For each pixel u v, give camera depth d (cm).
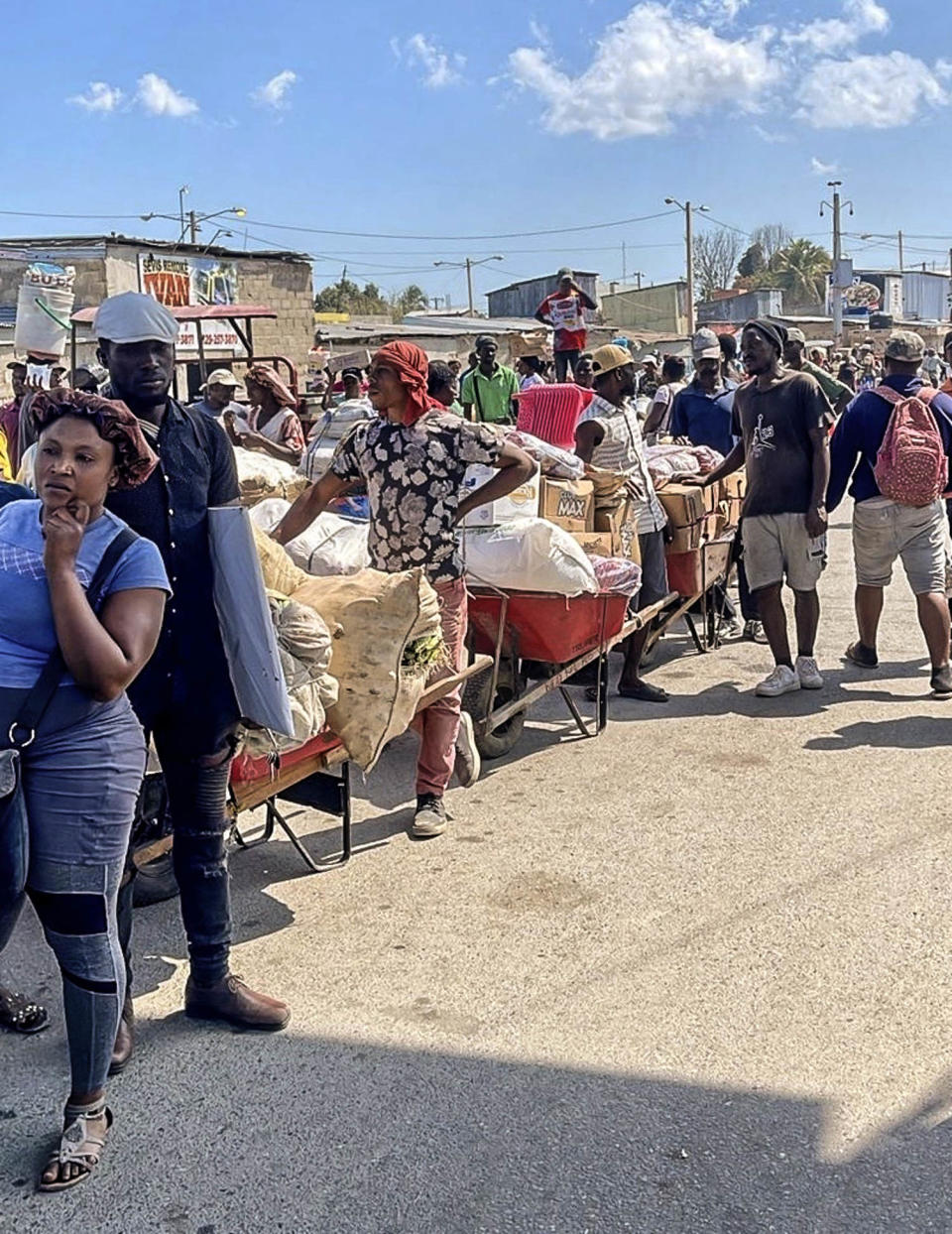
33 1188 298
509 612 589
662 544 727
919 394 698
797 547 687
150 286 2361
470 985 390
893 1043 352
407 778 589
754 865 473
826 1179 295
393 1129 318
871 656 754
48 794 280
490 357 1321
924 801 534
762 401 681
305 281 2750
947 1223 280
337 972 400
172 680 342
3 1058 357
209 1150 311
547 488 632
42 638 276
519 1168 301
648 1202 288
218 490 355
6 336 2066
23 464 431
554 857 488
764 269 9281
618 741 635
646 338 4612
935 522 688
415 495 491
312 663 405
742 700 702
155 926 438
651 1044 354
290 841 511
